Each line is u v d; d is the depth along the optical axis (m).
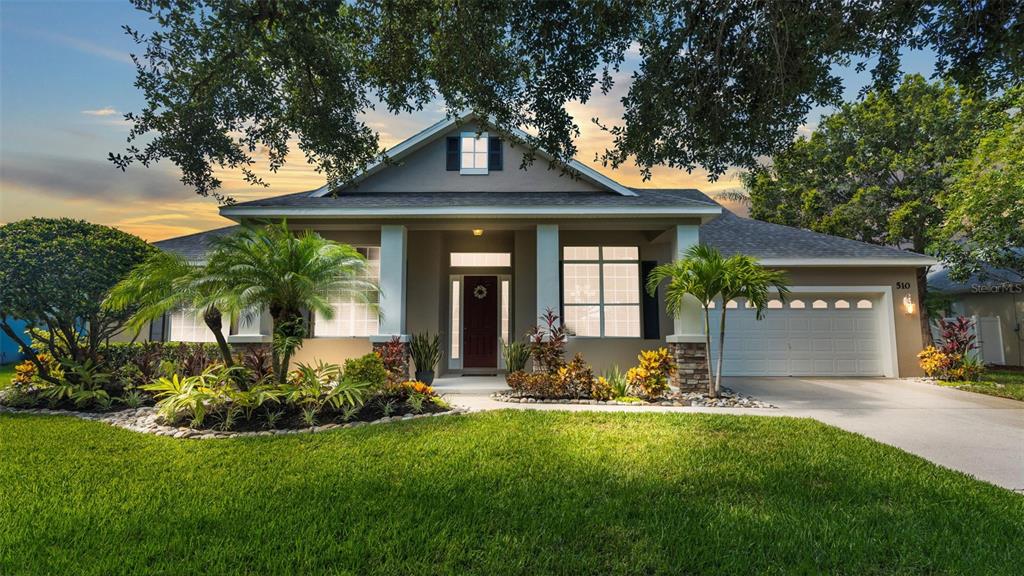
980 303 17.84
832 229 20.56
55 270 7.78
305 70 6.18
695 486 4.18
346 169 7.31
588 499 3.87
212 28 5.40
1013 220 11.73
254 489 4.04
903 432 6.46
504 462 4.80
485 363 12.88
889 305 12.82
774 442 5.64
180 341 11.36
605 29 5.33
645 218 10.37
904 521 3.52
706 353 9.46
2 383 11.07
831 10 4.81
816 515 3.60
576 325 11.87
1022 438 6.14
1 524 3.34
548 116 5.90
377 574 2.77
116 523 3.36
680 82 5.65
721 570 2.86
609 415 7.12
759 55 5.50
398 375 9.27
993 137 12.06
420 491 3.99
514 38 5.80
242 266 7.14
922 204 18.06
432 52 6.36
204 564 2.86
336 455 5.01
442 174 12.28
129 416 7.07
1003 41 4.57
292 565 2.86
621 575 2.79
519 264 12.20
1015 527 3.43
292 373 8.58
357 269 8.50
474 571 2.80
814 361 12.83
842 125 20.30
